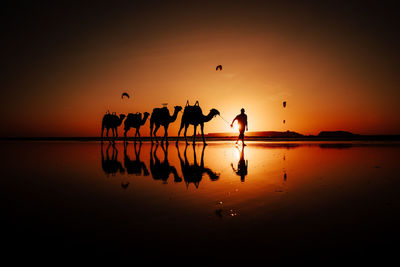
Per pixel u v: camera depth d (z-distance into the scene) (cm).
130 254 169
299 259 160
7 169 544
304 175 449
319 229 206
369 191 330
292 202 283
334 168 526
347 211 251
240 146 1329
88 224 222
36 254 170
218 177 438
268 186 364
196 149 1125
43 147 1309
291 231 203
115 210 260
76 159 733
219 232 203
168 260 161
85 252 172
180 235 198
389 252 167
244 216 239
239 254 168
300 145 1341
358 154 813
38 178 437
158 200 296
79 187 366
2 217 240
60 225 220
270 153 881
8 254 169
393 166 547
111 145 1519
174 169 532
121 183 394
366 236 192
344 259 160
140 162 656
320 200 291
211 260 161
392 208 259
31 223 224
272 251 171
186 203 283
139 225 219
